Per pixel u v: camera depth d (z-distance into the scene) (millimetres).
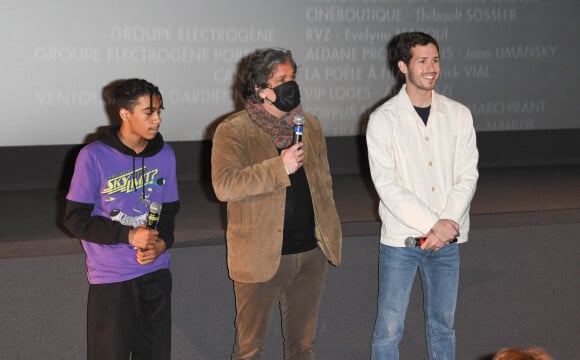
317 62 6117
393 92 6309
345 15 6109
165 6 5723
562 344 3822
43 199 5270
